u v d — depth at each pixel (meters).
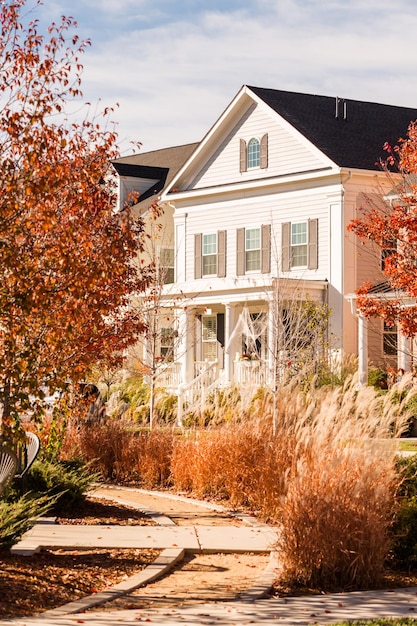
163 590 9.59
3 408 9.66
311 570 9.87
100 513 14.15
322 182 33.94
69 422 18.84
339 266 33.06
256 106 36.56
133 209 42.09
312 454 12.02
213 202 38.03
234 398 18.03
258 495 14.09
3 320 9.42
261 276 35.91
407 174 26.80
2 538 10.34
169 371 34.91
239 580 10.06
